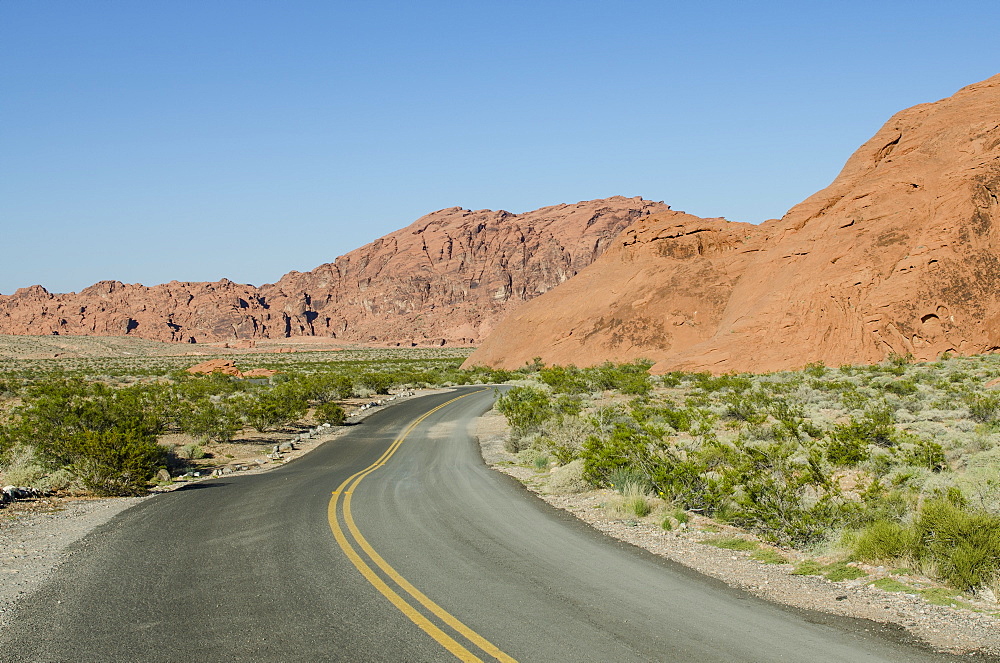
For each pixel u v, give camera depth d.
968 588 7.50
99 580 8.23
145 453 15.35
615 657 5.84
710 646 6.09
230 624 6.70
